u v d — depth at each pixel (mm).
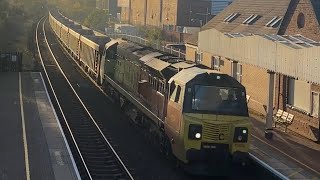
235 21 31969
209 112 14180
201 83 14453
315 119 19047
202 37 25172
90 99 27734
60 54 49031
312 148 17969
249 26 29266
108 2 98438
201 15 61781
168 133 15602
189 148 13969
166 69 16891
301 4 23688
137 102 20578
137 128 21125
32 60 42281
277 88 21953
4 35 55750
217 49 22906
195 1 61438
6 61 35812
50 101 25000
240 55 20484
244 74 25688
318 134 18859
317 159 16344
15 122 20266
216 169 14547
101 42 34031
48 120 20922
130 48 24266
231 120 14188
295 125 20516
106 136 19438
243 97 14602
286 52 17109
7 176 13492
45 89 28750
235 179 14953
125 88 23625
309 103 19594
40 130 19047
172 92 15508
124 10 82688
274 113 22172
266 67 18562
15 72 35188
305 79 16016
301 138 19656
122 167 15008
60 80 33562
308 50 15734
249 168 15539
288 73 17078
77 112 24016
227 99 14500
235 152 14141
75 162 15359
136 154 17062
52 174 13812
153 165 15797
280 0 28766
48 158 15359
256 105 24156
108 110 25031
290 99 21250
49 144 17047
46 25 84250
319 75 15164
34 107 23547
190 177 14758
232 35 22016
